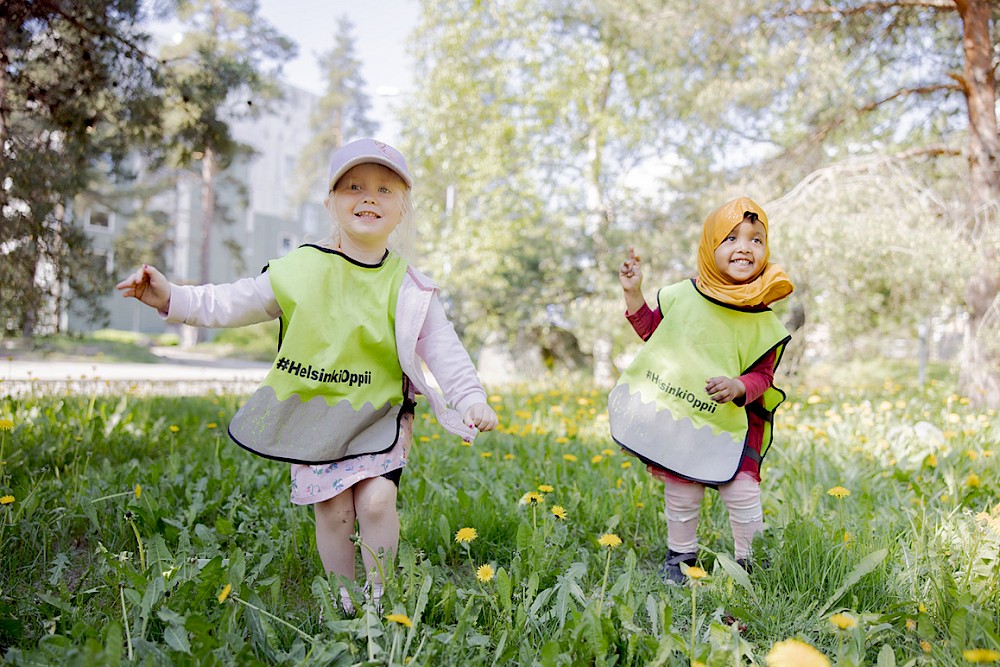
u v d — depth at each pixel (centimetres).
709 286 278
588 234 1505
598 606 180
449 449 474
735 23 962
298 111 4009
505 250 1568
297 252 228
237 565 197
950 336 1509
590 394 980
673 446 269
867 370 1698
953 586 204
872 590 223
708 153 1202
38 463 385
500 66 1616
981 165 884
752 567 245
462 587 243
